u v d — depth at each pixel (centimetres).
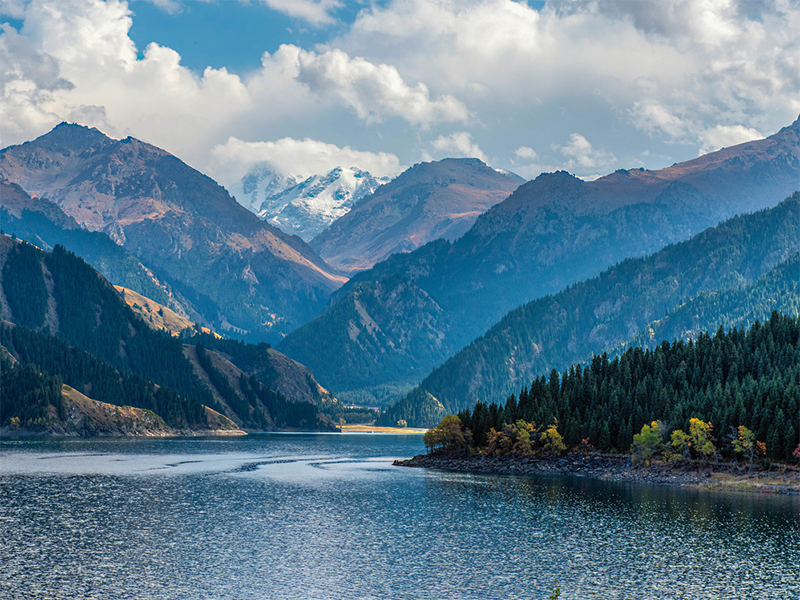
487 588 12100
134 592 11625
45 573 12431
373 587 12100
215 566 13112
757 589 12144
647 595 11838
